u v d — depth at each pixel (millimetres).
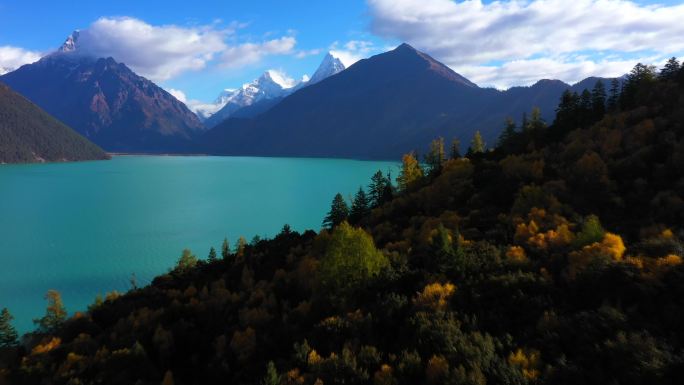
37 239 168500
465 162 99562
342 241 53000
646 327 29703
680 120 75062
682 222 52281
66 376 50344
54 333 73750
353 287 50625
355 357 33812
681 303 31328
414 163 124375
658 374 24656
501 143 125812
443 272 47812
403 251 65625
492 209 74750
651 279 34500
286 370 37562
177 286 87250
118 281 121688
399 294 46750
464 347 31031
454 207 84375
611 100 105375
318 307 52031
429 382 28750
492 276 42781
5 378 53844
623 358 26719
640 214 58406
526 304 36844
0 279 122250
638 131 76562
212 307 67688
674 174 63625
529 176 82000
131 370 49812
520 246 51781
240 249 101062
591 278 37656
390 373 30641
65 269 131375
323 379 32281
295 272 72688
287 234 111375
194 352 55125
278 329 50844
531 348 30453
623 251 41969
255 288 71188
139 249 154375
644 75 98938
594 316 31766
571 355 29312
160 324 58656
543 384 26766
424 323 36219
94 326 68875
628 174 69125
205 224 196500
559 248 49219
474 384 26984
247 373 43969
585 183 70000
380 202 117188
